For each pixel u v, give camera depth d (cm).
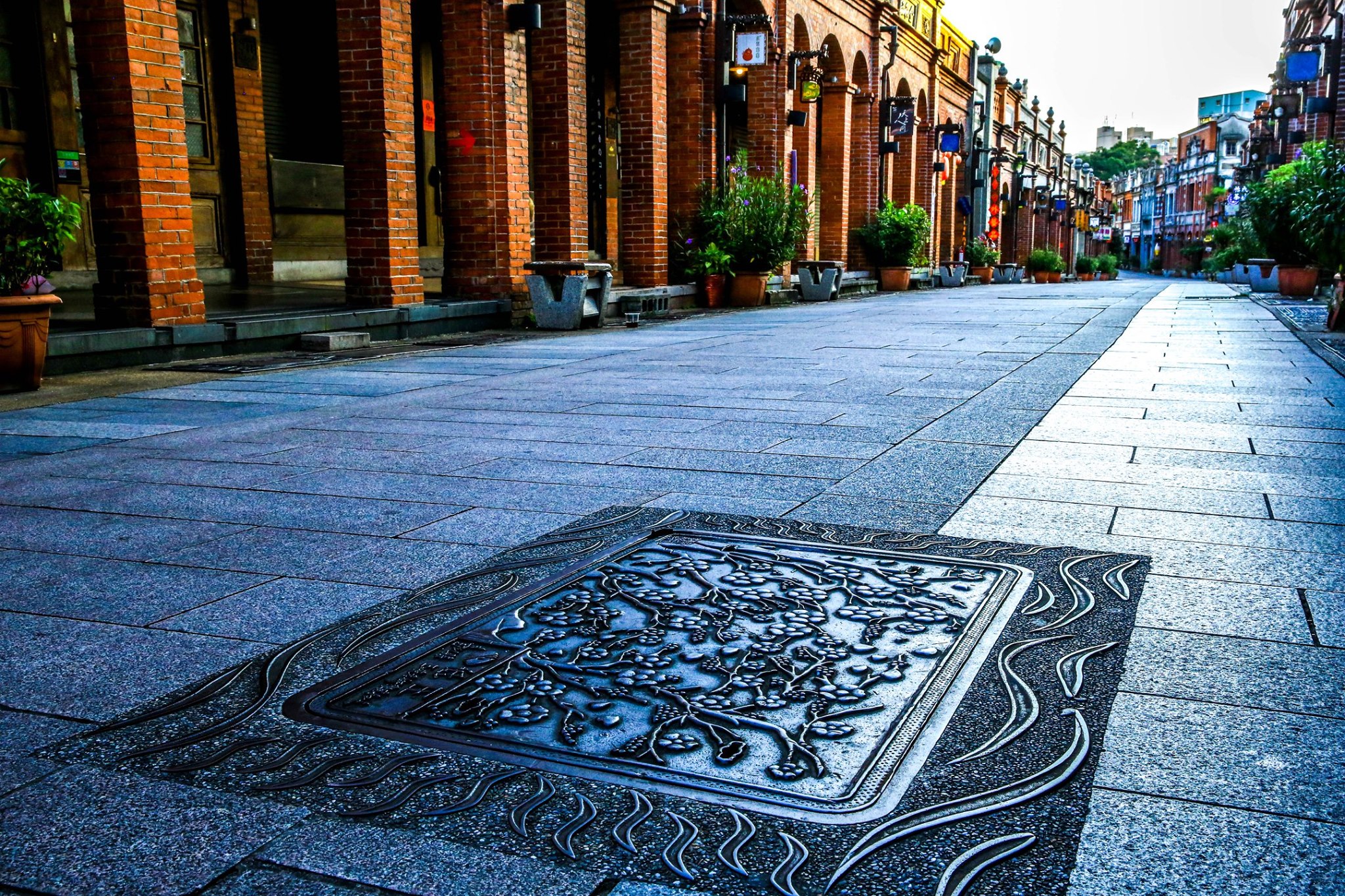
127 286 872
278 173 1489
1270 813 197
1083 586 319
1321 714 237
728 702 244
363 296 1117
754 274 1797
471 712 240
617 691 250
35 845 189
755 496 436
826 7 2250
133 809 201
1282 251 2056
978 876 179
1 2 1124
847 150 2473
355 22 1060
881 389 747
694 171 1767
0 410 658
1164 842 188
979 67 4006
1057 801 202
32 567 349
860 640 279
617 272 1869
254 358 920
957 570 335
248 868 182
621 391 743
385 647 279
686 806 201
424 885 177
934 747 222
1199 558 347
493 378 814
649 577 331
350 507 424
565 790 207
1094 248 11075
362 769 215
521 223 1292
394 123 1088
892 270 2695
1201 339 1111
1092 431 571
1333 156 1229
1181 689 249
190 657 274
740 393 732
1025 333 1215
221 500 436
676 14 1712
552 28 1325
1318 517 395
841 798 203
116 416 638
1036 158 5794
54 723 237
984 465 491
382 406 677
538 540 375
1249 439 545
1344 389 725
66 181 1191
